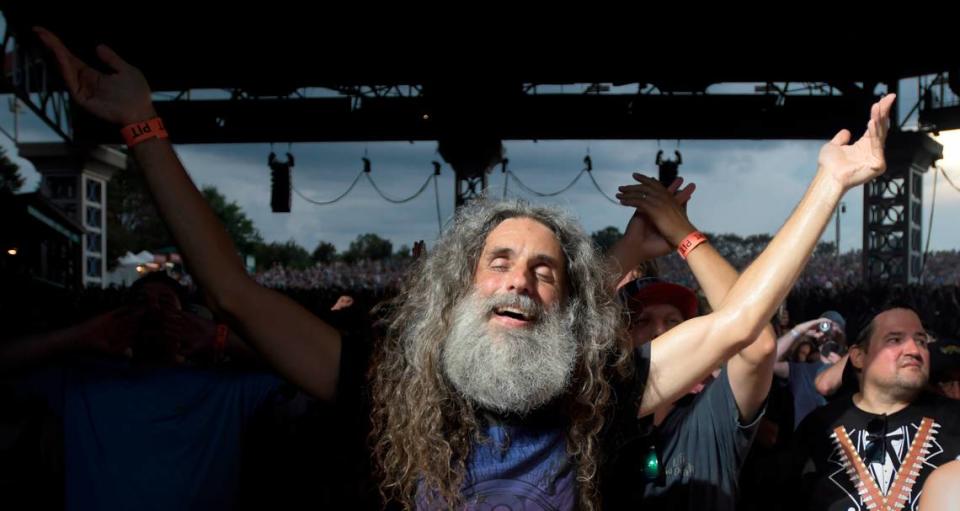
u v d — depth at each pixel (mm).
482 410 1673
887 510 2496
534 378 1615
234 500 2436
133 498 2338
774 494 2771
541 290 1710
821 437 2723
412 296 1833
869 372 2684
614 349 1796
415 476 1667
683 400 2357
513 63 18938
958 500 1525
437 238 1841
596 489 1702
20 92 17375
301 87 20094
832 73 19125
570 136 20109
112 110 1724
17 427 2324
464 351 1644
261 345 1754
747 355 1898
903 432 2578
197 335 2576
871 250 22500
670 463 2025
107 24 16656
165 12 16531
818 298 20859
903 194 21891
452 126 19859
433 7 17203
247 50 18250
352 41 18156
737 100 19672
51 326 2840
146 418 2391
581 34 17969
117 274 43625
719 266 2037
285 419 2488
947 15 16734
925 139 21172
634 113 19766
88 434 2365
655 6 17094
